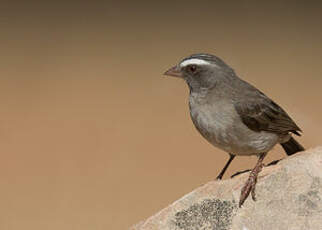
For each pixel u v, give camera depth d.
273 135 9.82
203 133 9.84
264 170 8.77
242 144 9.66
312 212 8.23
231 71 10.03
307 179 8.40
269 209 8.41
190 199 8.73
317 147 8.85
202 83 9.80
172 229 8.56
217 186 8.83
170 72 10.09
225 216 8.54
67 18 27.84
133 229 8.69
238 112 9.54
